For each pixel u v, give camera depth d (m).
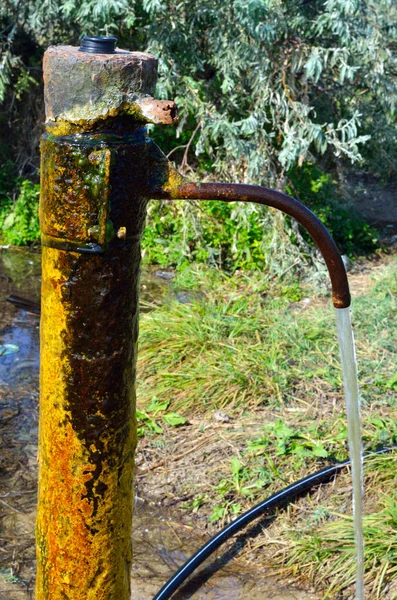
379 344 5.50
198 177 7.45
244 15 6.25
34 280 7.04
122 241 1.87
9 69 7.54
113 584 2.12
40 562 2.13
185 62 7.20
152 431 4.61
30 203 7.92
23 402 4.97
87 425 1.96
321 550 3.53
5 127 8.62
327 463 4.22
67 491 2.02
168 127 7.71
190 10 6.81
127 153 1.81
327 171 9.07
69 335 1.91
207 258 7.27
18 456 4.41
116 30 7.37
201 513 3.98
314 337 5.57
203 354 5.29
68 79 1.76
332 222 7.93
